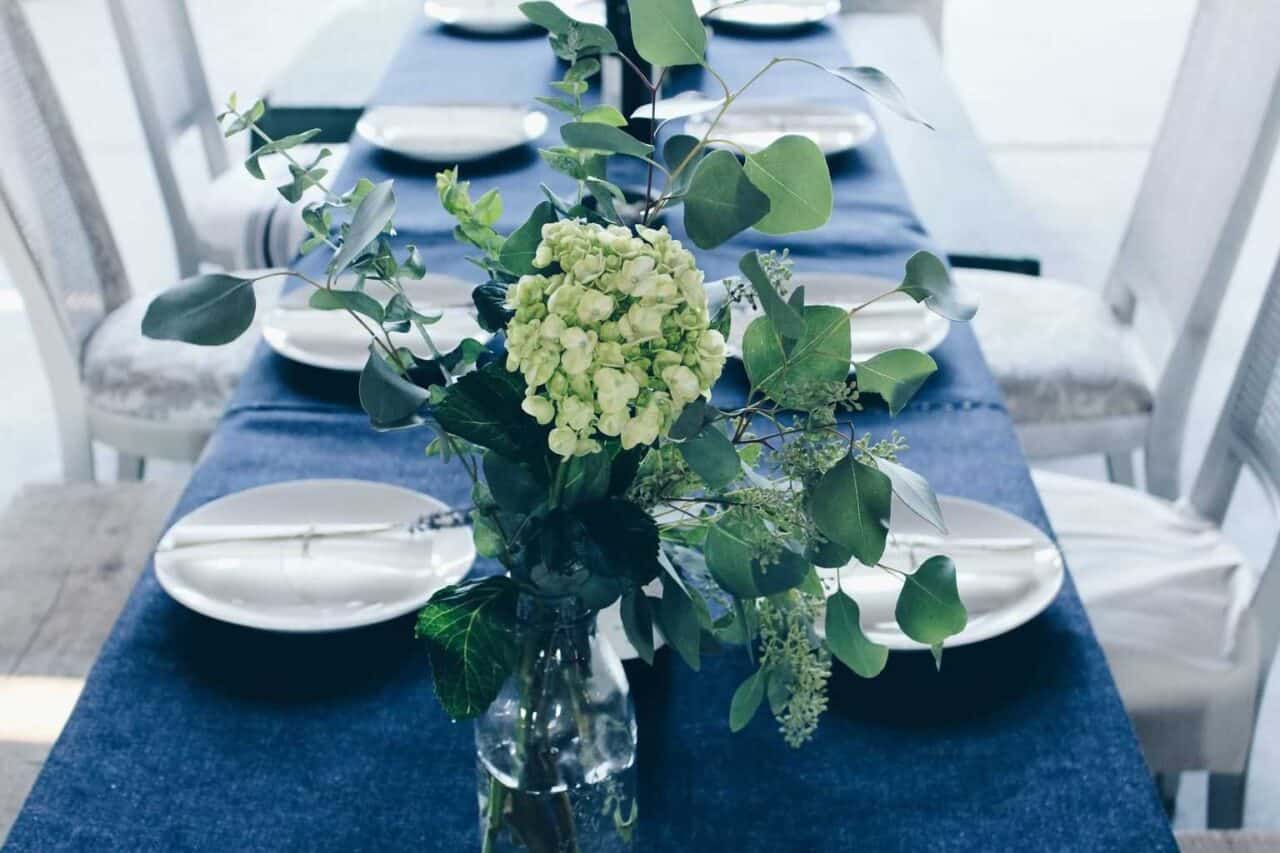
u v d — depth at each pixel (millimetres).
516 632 983
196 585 1382
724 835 1169
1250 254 4273
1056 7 6465
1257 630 1851
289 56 5758
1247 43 2277
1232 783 1881
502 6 3047
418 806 1194
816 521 871
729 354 1695
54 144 2449
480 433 875
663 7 885
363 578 1396
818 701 1000
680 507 987
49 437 3455
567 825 1045
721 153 846
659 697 1297
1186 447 3389
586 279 815
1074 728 1264
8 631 1809
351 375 1776
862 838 1165
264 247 3000
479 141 2338
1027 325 2574
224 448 1635
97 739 1246
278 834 1168
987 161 3145
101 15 6125
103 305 2570
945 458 1634
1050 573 1410
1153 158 2568
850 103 2602
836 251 2070
